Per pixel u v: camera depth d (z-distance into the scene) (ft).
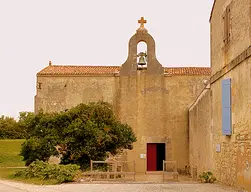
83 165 79.20
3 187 54.24
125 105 108.37
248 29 47.11
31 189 51.72
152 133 107.65
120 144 84.33
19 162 108.17
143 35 110.83
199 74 108.88
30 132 82.48
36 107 108.37
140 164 106.32
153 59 109.91
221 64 60.85
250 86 45.42
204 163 75.66
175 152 107.34
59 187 53.52
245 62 47.37
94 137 78.79
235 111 51.78
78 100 108.58
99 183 58.54
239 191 47.06
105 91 108.88
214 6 66.28
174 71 111.65
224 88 55.01
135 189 50.47
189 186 53.83
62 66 116.06
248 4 47.19
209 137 69.62
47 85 109.19
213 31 67.46
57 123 80.38
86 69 113.29
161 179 79.46
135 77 109.09
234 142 52.21
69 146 79.51
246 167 46.91
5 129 189.78
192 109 97.60
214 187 52.13
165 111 108.37
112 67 116.06
